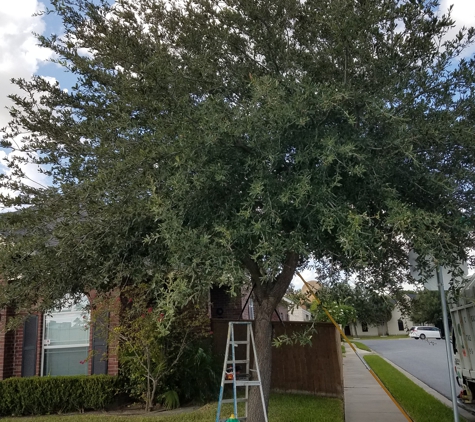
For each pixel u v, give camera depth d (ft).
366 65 17.85
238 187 16.47
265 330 20.51
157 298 16.99
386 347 109.60
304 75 17.54
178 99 18.28
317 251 17.47
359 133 16.55
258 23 20.02
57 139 21.47
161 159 16.47
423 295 21.85
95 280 17.58
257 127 15.38
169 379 34.24
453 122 16.16
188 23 21.38
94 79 21.49
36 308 18.40
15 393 32.01
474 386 33.58
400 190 17.17
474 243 16.79
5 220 18.17
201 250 14.35
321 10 19.04
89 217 16.39
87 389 32.55
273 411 30.55
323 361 38.75
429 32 18.25
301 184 14.25
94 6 21.45
